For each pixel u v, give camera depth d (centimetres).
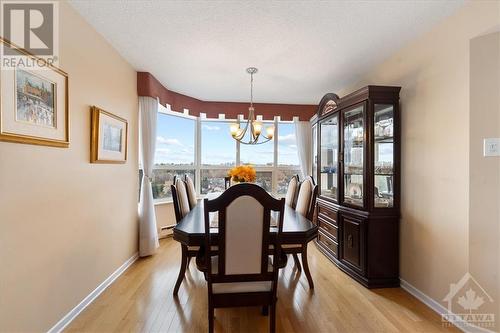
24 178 144
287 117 445
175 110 384
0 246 132
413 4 177
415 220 222
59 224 171
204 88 366
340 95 375
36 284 153
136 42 235
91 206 209
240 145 464
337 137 290
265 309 190
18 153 140
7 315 135
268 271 157
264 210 148
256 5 179
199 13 190
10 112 133
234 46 241
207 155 455
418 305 206
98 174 220
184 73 310
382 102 237
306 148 454
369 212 236
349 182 279
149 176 318
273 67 290
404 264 234
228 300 156
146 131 312
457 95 183
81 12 189
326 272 268
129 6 182
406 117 234
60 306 172
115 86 251
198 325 177
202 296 214
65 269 177
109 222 238
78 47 191
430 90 208
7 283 135
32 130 147
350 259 259
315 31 213
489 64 165
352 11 185
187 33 219
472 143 172
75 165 188
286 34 218
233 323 179
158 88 336
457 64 183
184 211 254
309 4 178
